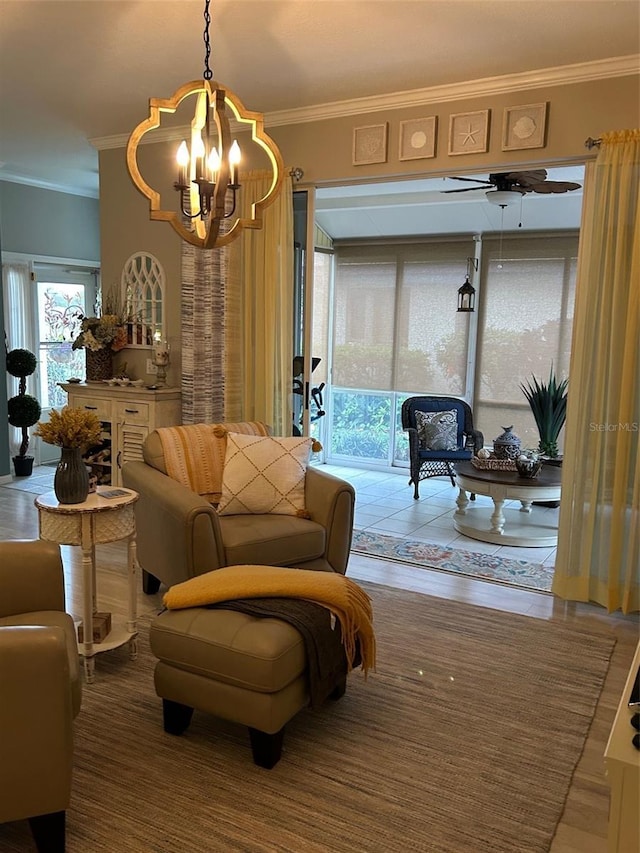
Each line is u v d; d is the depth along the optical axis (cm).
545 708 276
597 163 360
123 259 550
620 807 155
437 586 405
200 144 237
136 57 364
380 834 204
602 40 330
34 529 491
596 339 367
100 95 429
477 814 214
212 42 342
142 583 386
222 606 250
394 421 718
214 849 197
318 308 721
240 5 301
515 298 643
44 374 721
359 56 356
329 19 313
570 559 383
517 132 385
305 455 371
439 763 239
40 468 711
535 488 472
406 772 233
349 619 253
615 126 360
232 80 395
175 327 530
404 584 407
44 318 718
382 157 426
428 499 613
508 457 523
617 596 371
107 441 537
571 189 444
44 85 410
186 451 371
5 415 634
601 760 243
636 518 360
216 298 496
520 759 243
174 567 321
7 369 647
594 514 375
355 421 742
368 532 509
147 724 257
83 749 241
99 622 296
